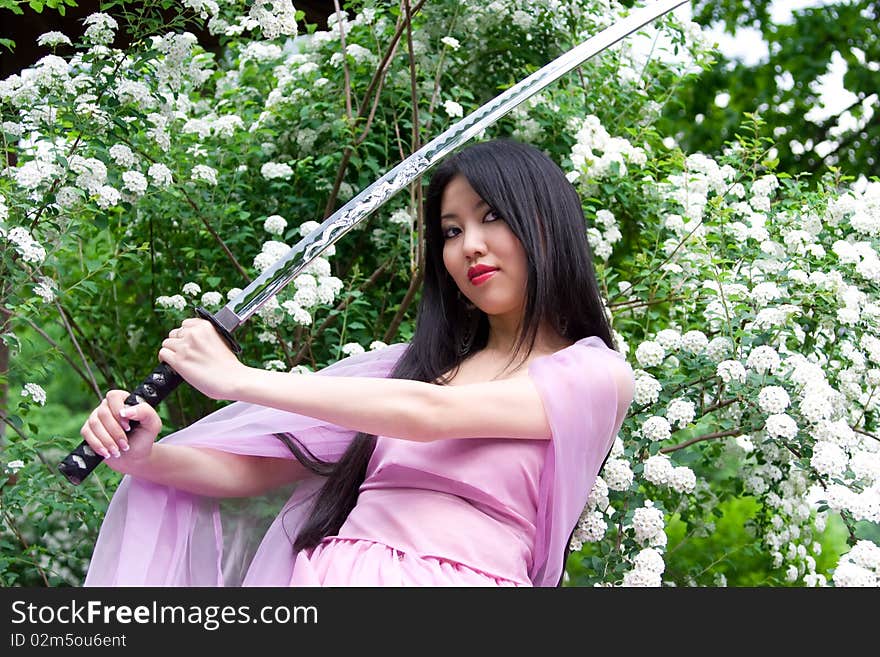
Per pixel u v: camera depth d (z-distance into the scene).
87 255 3.36
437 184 1.89
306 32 3.53
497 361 1.91
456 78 3.30
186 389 3.19
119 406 1.73
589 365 1.78
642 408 2.42
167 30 2.91
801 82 5.84
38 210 2.40
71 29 3.31
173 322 3.22
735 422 2.44
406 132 3.10
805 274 2.54
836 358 2.58
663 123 5.40
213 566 1.90
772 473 2.72
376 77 2.88
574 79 3.29
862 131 5.73
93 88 2.49
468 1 3.21
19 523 2.67
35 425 2.61
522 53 3.29
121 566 1.80
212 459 1.90
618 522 2.26
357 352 2.59
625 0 3.48
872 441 2.45
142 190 2.51
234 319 1.72
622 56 3.39
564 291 1.85
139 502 1.86
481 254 1.82
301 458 1.96
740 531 3.32
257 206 3.12
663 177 3.17
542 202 1.83
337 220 1.79
